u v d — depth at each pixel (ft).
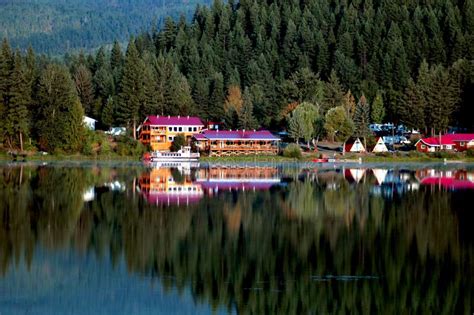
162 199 258.98
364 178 362.53
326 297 129.18
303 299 126.21
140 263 151.64
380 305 124.47
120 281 138.00
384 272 144.87
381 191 293.64
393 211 228.63
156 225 197.88
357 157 536.42
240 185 318.86
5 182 315.58
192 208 234.79
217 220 207.92
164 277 141.49
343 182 337.31
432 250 163.94
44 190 283.59
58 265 149.38
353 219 210.79
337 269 147.02
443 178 363.97
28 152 513.45
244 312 121.70
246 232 187.52
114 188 295.89
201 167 452.76
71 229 189.78
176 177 360.48
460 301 126.72
